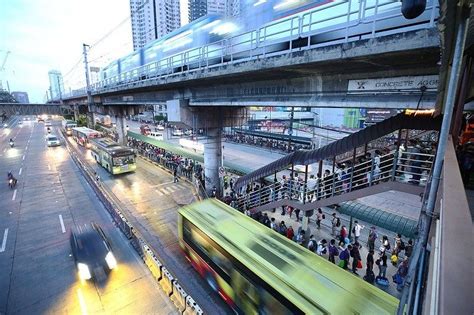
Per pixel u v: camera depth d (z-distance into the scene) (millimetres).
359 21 7875
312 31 9352
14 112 49625
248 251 9273
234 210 12734
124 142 43250
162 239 15500
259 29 11273
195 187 23609
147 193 23141
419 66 8172
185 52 16281
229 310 10195
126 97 31719
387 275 11820
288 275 8000
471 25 4059
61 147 45094
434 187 4699
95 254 13164
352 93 10242
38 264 12930
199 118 20422
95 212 19047
